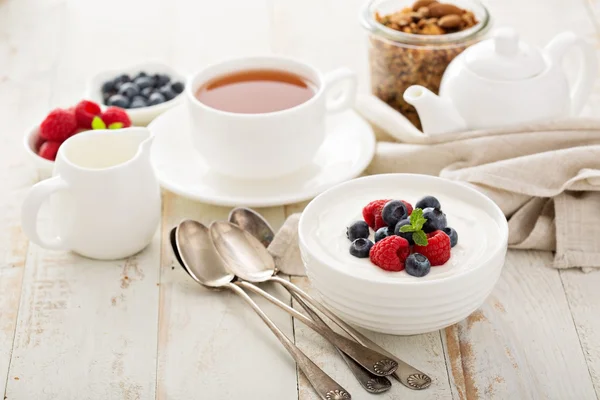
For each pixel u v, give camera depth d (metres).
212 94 0.96
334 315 0.83
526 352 0.82
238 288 0.85
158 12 1.26
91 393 0.79
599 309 0.85
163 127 1.00
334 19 1.24
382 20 1.04
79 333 0.83
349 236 0.82
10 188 0.97
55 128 0.96
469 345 0.82
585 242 0.88
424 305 0.78
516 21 1.19
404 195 0.86
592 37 1.16
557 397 0.79
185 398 0.79
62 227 0.88
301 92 0.96
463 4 1.04
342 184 0.86
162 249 0.91
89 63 1.16
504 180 0.91
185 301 0.86
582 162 0.91
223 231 0.88
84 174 0.85
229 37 1.20
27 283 0.88
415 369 0.79
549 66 0.96
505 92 0.95
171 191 0.93
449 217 0.84
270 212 0.94
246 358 0.81
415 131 0.97
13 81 1.12
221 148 0.93
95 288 0.87
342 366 0.80
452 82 0.97
